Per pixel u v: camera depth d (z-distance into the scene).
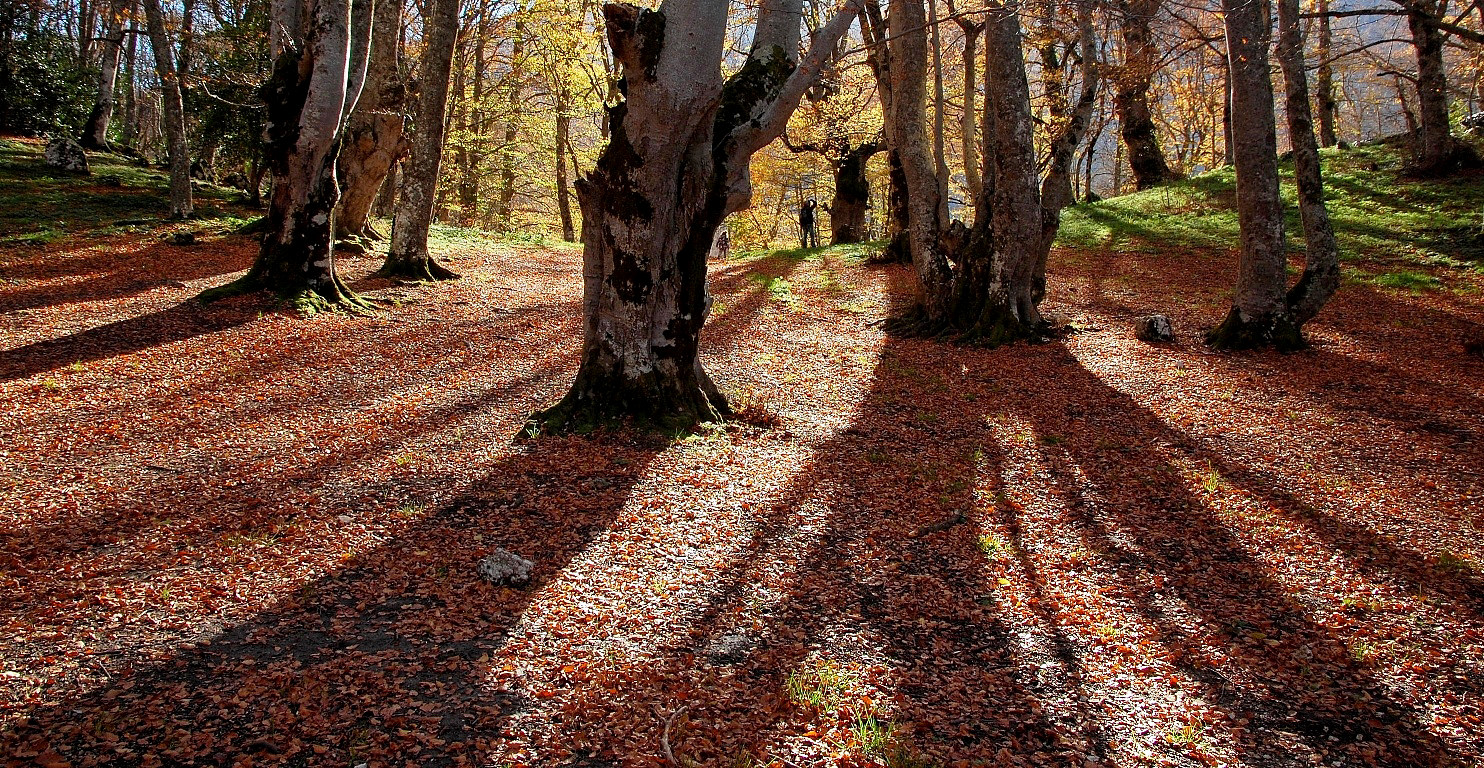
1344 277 15.08
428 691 3.93
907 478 7.33
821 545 5.92
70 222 16.55
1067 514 6.64
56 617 4.36
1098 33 13.78
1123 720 4.07
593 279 7.97
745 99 7.81
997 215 12.53
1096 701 4.22
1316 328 12.46
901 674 4.38
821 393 9.99
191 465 6.71
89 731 3.49
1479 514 6.49
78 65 30.72
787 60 8.10
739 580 5.30
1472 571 5.59
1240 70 11.23
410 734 3.59
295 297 12.34
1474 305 12.95
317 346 10.73
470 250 21.00
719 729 3.79
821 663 4.43
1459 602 5.23
